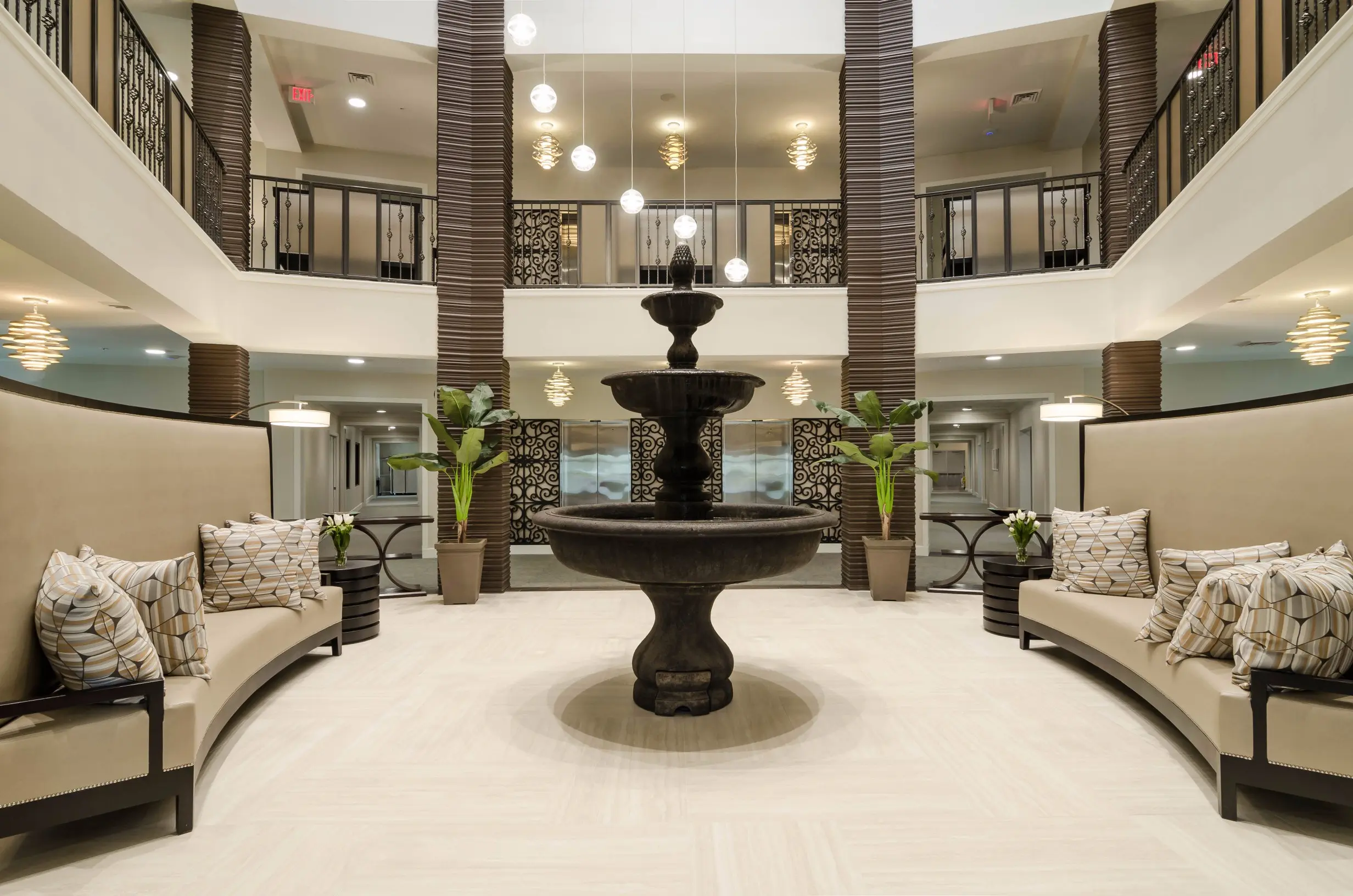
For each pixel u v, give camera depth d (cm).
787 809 247
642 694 350
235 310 649
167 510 356
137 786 224
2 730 210
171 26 690
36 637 236
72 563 253
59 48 375
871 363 700
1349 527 278
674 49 714
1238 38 443
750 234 1002
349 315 684
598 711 345
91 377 998
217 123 662
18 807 206
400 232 770
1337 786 221
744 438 1055
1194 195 479
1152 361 632
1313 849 221
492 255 710
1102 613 366
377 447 2291
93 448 289
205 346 647
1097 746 302
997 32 685
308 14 673
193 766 236
